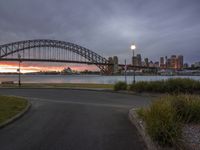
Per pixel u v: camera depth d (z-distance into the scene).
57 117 12.21
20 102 16.50
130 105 16.62
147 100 19.14
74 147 7.34
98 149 7.17
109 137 8.44
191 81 21.39
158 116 7.48
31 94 25.06
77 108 15.29
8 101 16.61
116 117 12.16
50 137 8.45
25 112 13.47
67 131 9.29
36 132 9.14
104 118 11.91
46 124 10.55
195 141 7.16
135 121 10.34
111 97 21.67
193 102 9.96
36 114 13.09
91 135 8.70
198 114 9.61
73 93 25.94
